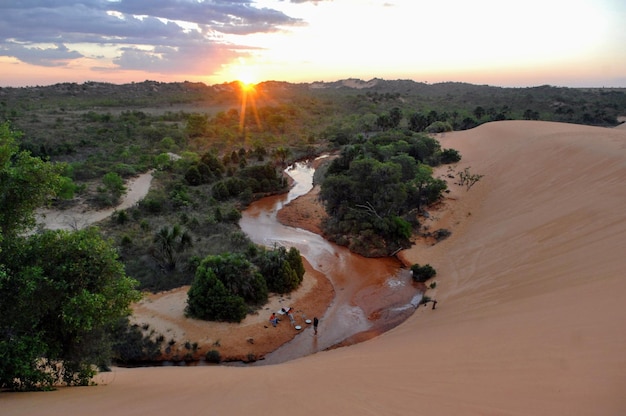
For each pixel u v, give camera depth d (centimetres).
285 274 2966
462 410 833
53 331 1214
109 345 1391
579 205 3259
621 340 1098
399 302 2934
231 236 3772
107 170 5716
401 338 2089
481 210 4438
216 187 5334
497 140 7488
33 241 1211
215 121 11000
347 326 2655
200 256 3288
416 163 5506
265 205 5325
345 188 4300
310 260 3678
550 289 2030
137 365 2244
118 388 1197
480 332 1642
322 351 2348
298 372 1484
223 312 2570
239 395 1041
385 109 14712
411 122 10500
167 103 16012
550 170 4666
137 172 5944
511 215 3856
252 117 12012
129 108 14412
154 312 2656
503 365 1139
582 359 1047
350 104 16600
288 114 13075
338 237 4084
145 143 7938
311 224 4575
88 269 1216
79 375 1288
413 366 1284
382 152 6075
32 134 7662
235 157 7044
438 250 3681
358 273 3425
